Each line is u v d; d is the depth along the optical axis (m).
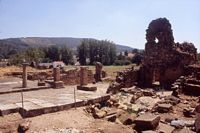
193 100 21.33
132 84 31.88
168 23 32.56
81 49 86.06
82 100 16.59
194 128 12.74
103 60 84.69
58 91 20.86
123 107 18.88
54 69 23.11
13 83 25.23
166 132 12.21
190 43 33.72
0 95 18.89
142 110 18.34
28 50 80.75
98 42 85.19
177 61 31.38
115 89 27.28
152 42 33.31
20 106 14.67
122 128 12.49
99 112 15.32
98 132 11.82
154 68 32.53
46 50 90.75
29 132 11.84
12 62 65.44
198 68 29.81
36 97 17.89
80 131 11.91
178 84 25.30
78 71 31.78
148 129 12.49
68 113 14.70
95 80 36.72
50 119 13.48
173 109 18.20
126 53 96.44
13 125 12.64
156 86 31.84
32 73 32.38
